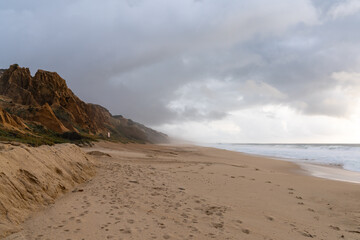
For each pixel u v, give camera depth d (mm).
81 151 10227
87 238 3557
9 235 3438
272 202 6410
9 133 14906
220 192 7305
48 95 36375
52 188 5551
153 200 5926
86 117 41844
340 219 5223
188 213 5055
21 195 4434
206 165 14461
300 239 4031
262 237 4004
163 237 3760
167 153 24656
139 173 9836
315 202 6688
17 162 5133
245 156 27469
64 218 4316
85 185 7223
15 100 32031
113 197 5984
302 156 29344
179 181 8734
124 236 3711
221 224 4492
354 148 49625
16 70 36594
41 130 22234
